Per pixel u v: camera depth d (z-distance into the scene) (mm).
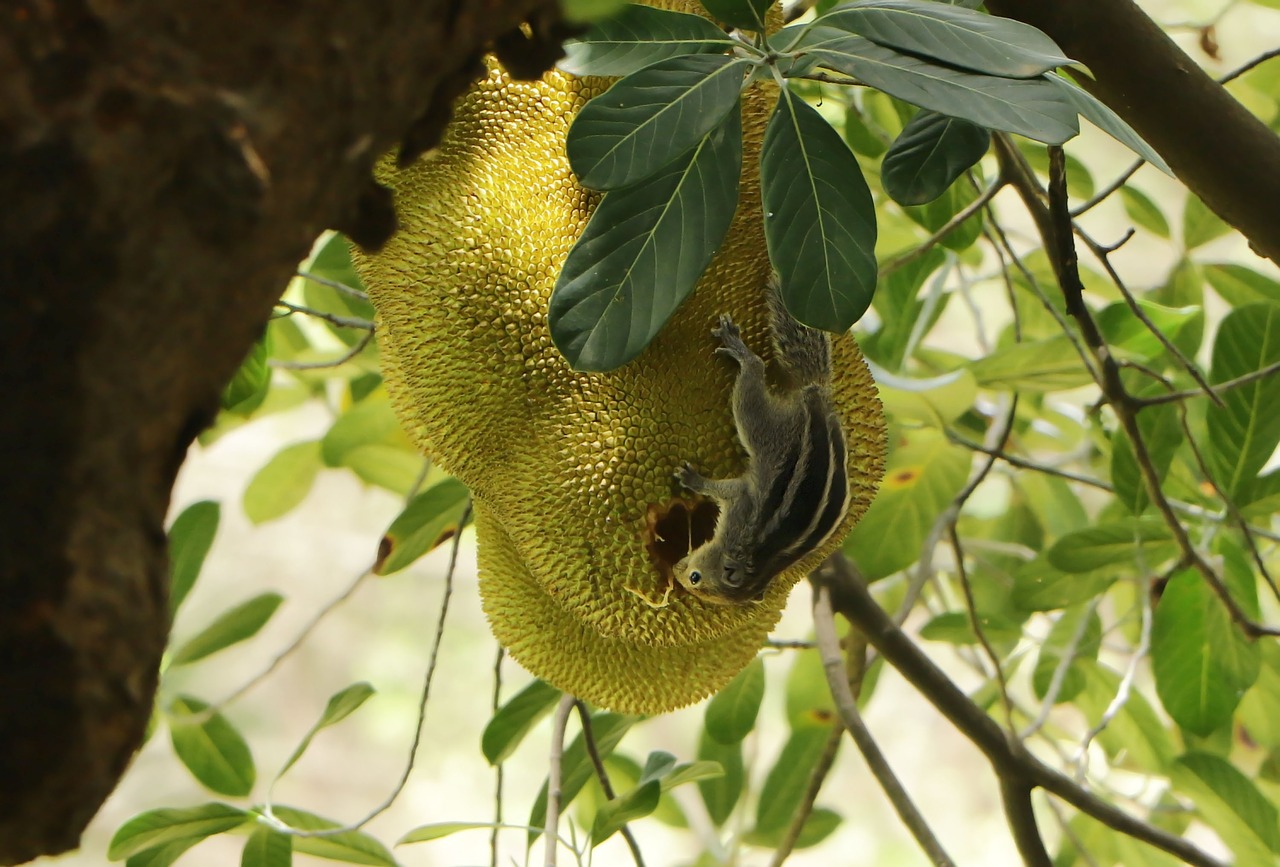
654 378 3865
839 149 3754
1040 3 3949
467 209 3875
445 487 4125
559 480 3875
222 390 3488
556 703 4172
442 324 3879
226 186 3168
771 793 4375
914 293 4281
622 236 3752
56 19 2996
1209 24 4352
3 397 3125
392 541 4164
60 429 3170
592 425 3869
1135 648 4602
